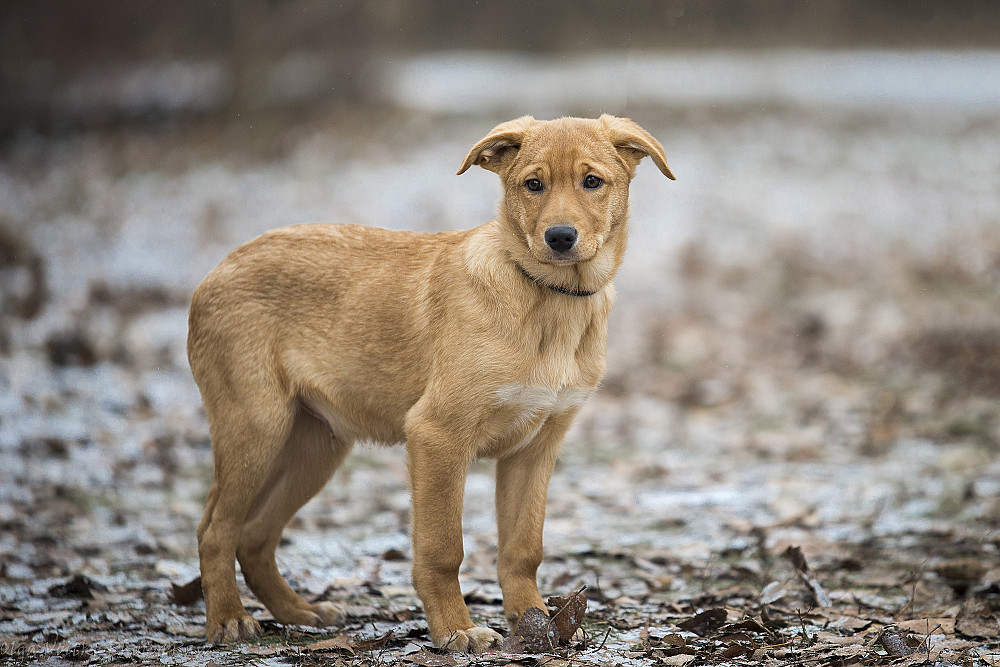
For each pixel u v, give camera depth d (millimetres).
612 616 6324
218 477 6246
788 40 45125
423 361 6039
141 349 13391
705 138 28969
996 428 10250
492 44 47188
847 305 15625
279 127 30734
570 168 5824
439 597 5742
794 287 17203
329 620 6316
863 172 25219
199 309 6336
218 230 20672
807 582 6613
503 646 5551
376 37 33844
